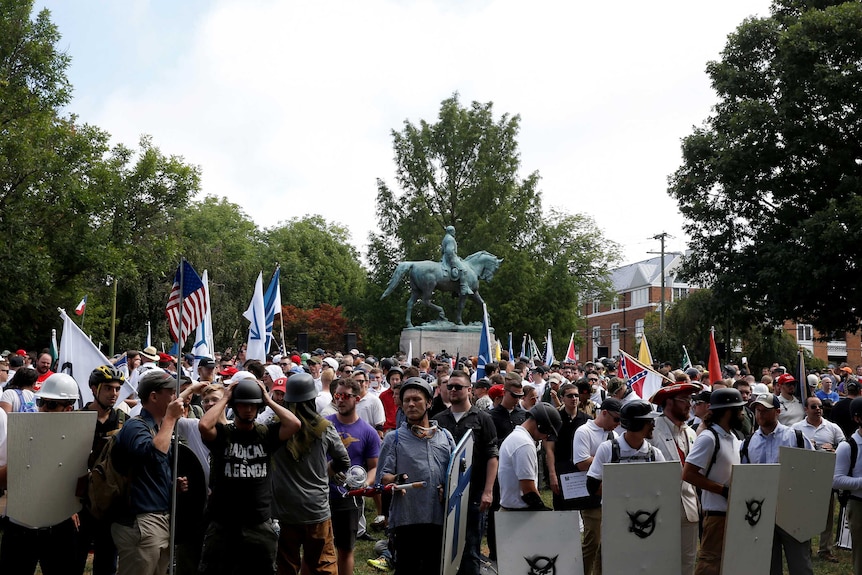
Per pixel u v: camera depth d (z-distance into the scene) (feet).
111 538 20.54
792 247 100.68
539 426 23.54
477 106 178.70
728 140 106.83
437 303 167.32
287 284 247.70
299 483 21.40
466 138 175.22
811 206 104.99
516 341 167.12
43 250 91.40
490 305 165.99
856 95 98.07
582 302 229.04
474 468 25.05
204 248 153.48
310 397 21.27
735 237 111.04
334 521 24.54
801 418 40.70
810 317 106.22
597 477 21.99
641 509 19.71
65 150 95.71
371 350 180.75
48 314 98.58
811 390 54.60
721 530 22.76
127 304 129.39
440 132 177.17
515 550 21.20
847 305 100.78
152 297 129.08
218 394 23.11
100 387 22.11
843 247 93.91
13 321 98.12
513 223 174.70
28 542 20.84
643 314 297.12
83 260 97.09
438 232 171.63
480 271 112.68
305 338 85.05
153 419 20.03
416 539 21.89
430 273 109.50
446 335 107.76
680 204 113.91
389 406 41.29
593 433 26.05
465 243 170.60
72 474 19.60
